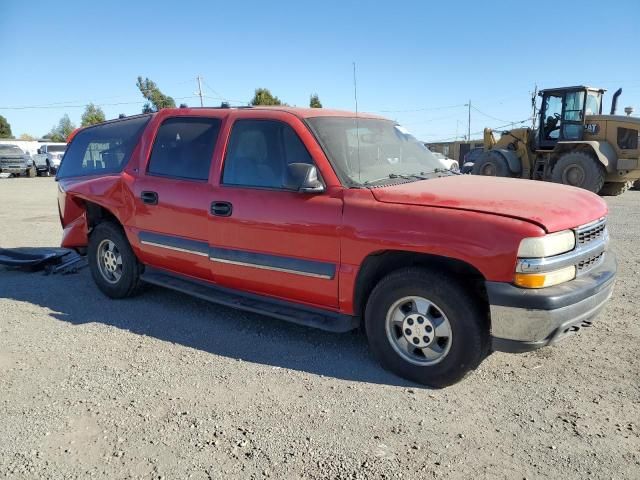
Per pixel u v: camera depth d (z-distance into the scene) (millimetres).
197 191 4680
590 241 3670
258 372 3912
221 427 3189
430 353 3662
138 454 2943
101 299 5719
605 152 14805
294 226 4043
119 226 5562
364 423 3213
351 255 3795
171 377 3846
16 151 34312
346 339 4516
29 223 11453
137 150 5395
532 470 2750
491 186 4004
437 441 3018
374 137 4621
